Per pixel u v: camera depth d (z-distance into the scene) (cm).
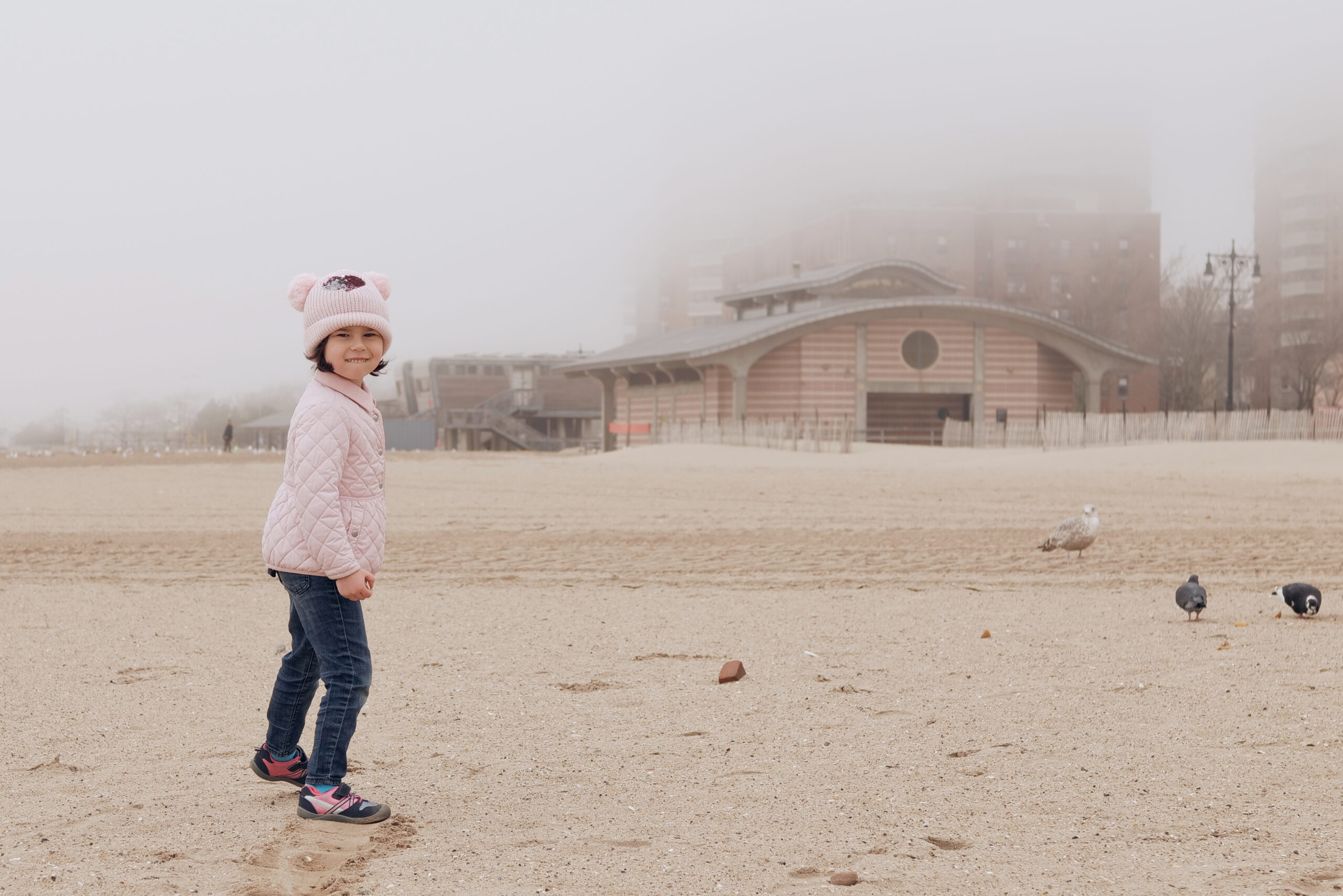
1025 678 678
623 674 707
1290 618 897
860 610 970
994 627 869
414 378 9938
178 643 816
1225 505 2141
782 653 771
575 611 970
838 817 423
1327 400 9294
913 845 390
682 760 507
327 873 366
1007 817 420
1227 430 4222
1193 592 889
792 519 1920
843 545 1502
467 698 638
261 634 858
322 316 432
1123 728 550
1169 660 725
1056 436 4597
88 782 475
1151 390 10500
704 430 5553
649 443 6462
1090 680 668
